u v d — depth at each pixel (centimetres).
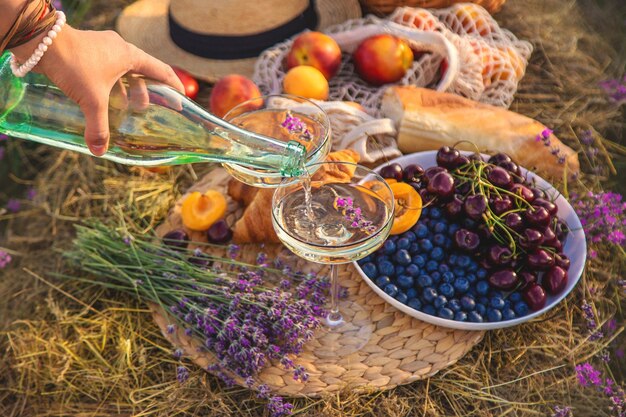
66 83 62
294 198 74
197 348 79
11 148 113
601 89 113
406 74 105
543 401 79
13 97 64
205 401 79
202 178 99
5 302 94
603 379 83
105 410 81
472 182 82
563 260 80
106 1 131
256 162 69
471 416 79
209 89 111
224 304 79
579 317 87
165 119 69
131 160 72
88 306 88
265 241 88
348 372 77
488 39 108
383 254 81
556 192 85
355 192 74
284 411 74
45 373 85
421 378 77
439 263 80
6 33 59
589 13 125
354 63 107
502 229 80
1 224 106
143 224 98
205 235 90
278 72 105
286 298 78
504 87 106
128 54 66
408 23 107
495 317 78
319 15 113
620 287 90
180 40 109
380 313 82
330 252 68
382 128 93
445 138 94
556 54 118
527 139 94
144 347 85
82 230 90
